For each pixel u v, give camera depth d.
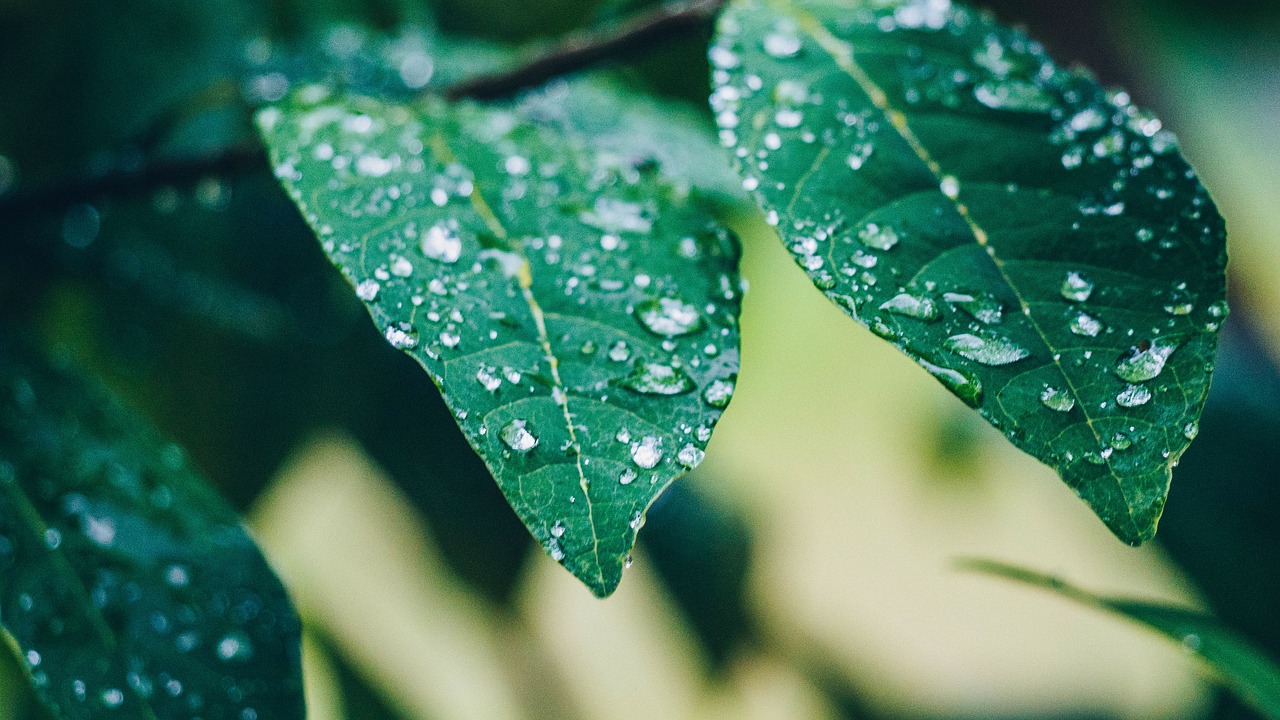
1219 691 0.51
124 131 0.47
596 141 0.42
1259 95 0.66
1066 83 0.35
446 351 0.32
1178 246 0.33
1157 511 0.31
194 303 0.50
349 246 0.33
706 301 0.33
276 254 0.53
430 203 0.34
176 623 0.35
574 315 0.32
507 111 0.36
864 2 0.36
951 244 0.32
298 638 0.36
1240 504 0.58
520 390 0.32
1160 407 0.31
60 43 0.46
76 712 0.34
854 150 0.33
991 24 0.36
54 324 0.49
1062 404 0.31
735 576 0.60
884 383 0.63
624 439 0.31
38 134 0.48
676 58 0.46
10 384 0.37
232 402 0.53
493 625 0.61
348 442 0.57
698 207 0.34
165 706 0.34
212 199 0.41
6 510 0.36
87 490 0.36
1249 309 0.66
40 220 0.39
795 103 0.34
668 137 0.43
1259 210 0.66
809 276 0.32
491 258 0.33
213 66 0.46
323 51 0.43
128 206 0.48
